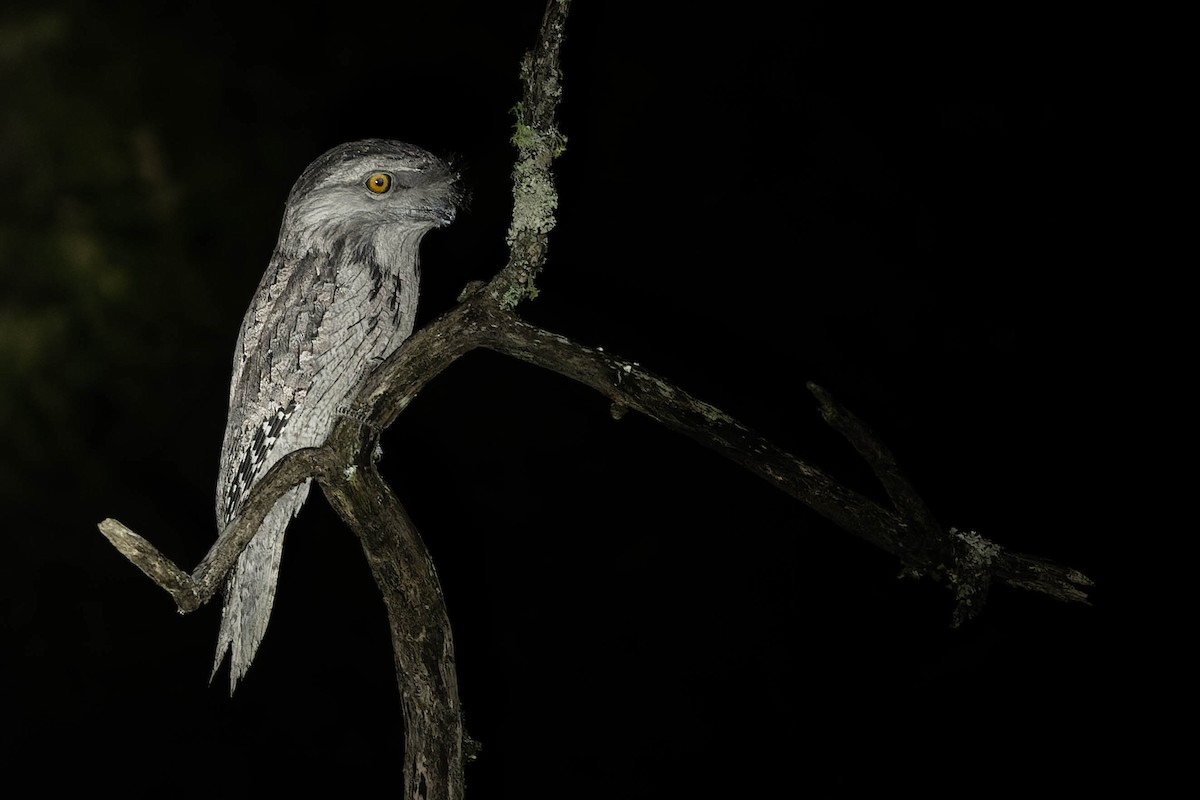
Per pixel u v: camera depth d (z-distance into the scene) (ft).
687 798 40.22
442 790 37.76
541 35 37.47
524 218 37.50
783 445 40.55
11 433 40.55
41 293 40.78
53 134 41.11
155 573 37.24
